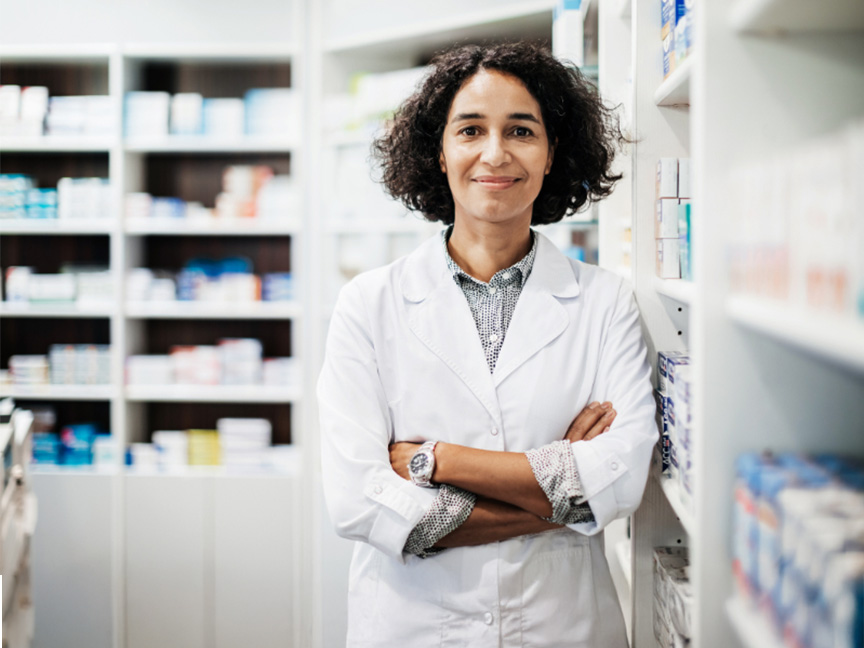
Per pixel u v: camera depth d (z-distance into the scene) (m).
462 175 1.46
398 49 3.41
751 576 0.92
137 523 3.24
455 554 1.42
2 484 1.96
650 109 1.66
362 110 3.32
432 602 1.42
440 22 3.13
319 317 3.31
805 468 0.90
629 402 1.45
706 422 0.98
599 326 1.54
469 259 1.56
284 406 3.89
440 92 1.52
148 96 3.46
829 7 0.88
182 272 3.59
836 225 0.66
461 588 1.41
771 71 0.97
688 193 1.55
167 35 3.58
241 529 3.23
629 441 1.39
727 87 0.97
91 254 3.83
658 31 1.65
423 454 1.39
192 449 3.54
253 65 3.81
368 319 1.54
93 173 3.75
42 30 3.59
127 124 3.46
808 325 0.68
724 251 0.97
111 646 3.25
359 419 1.46
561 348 1.51
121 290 3.41
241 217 3.54
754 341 0.97
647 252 1.67
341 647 3.13
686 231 1.49
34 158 3.76
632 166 1.67
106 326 3.85
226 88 3.83
